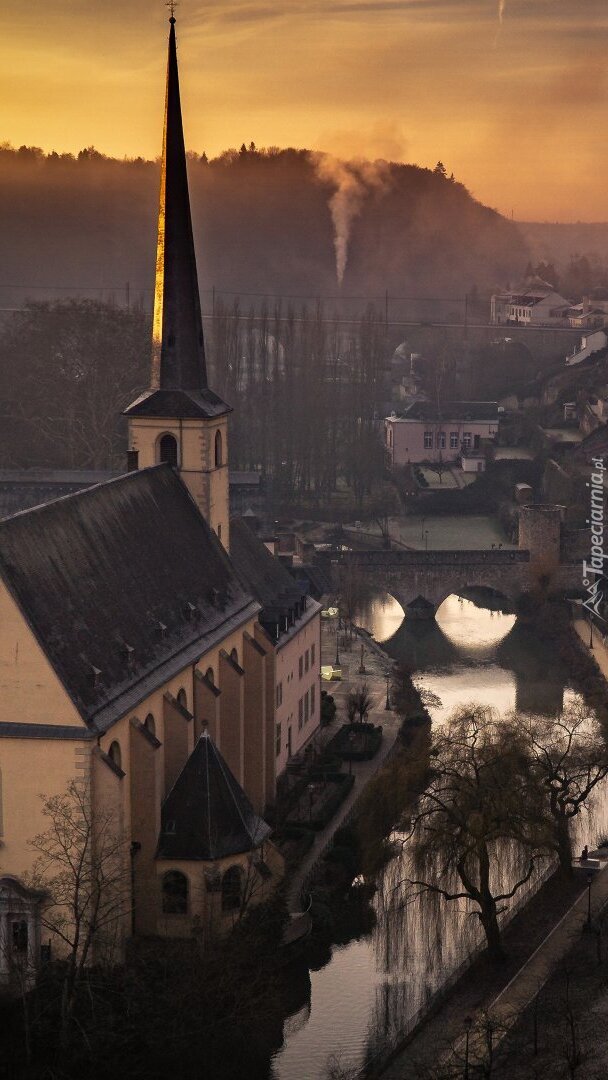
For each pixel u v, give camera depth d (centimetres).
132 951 14175
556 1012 13850
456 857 14900
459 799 15162
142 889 14562
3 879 13588
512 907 15812
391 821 15625
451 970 14962
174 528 17388
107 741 13788
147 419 18562
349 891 16650
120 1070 12875
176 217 18450
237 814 14862
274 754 18450
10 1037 13025
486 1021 13225
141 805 14425
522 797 15175
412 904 15325
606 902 15938
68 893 13562
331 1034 14062
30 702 13412
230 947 14150
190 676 15975
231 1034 13525
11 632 13338
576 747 16900
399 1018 14200
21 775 13500
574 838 17575
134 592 15500
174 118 18288
